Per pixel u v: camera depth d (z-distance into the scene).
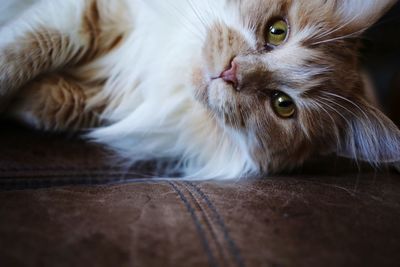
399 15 0.40
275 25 0.34
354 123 0.36
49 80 0.35
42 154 0.32
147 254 0.21
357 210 0.25
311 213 0.25
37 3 0.35
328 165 0.37
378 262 0.22
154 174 0.35
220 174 0.36
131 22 0.36
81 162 0.33
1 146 0.31
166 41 0.35
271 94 0.34
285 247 0.22
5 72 0.32
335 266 0.21
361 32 0.35
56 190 0.26
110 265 0.20
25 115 0.34
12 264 0.19
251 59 0.33
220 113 0.34
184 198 0.26
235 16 0.34
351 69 0.36
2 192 0.25
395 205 0.27
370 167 0.36
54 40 0.34
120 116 0.37
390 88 0.43
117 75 0.37
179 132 0.37
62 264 0.19
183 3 0.35
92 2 0.35
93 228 0.22
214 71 0.33
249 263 0.21
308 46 0.35
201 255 0.21
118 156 0.35
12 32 0.33
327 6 0.35
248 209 0.25
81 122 0.36
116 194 0.26
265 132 0.35
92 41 0.36
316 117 0.35
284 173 0.36
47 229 0.22
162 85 0.36
